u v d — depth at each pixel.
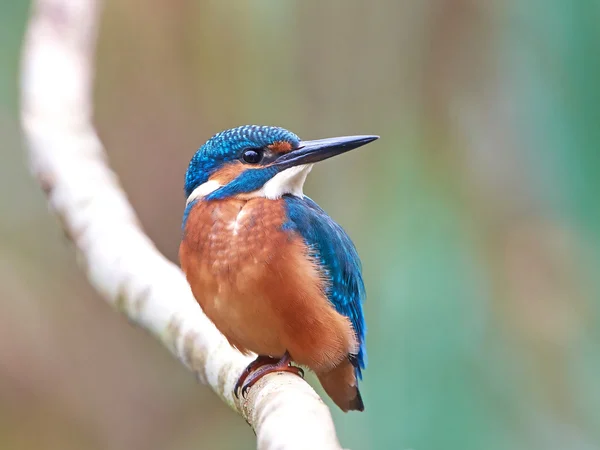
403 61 12.25
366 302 10.61
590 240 10.86
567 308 10.54
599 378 10.26
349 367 8.54
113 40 12.62
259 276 7.63
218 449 13.21
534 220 11.01
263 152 8.49
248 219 7.80
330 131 12.51
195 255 7.83
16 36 12.94
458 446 9.84
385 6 12.31
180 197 13.01
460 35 11.99
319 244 8.23
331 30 12.45
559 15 11.23
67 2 11.21
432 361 10.08
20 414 12.77
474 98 11.77
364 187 11.78
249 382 7.04
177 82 12.73
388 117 12.22
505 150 11.38
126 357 13.58
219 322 7.78
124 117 12.81
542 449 9.91
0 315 12.91
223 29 12.52
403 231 10.93
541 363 10.28
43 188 10.00
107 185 9.70
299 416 5.45
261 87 12.65
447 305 10.29
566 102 11.14
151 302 8.21
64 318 13.34
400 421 9.89
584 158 11.01
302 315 7.73
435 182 11.39
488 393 10.07
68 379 13.16
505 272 10.74
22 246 13.48
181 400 13.70
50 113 10.48
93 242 9.02
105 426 13.32
